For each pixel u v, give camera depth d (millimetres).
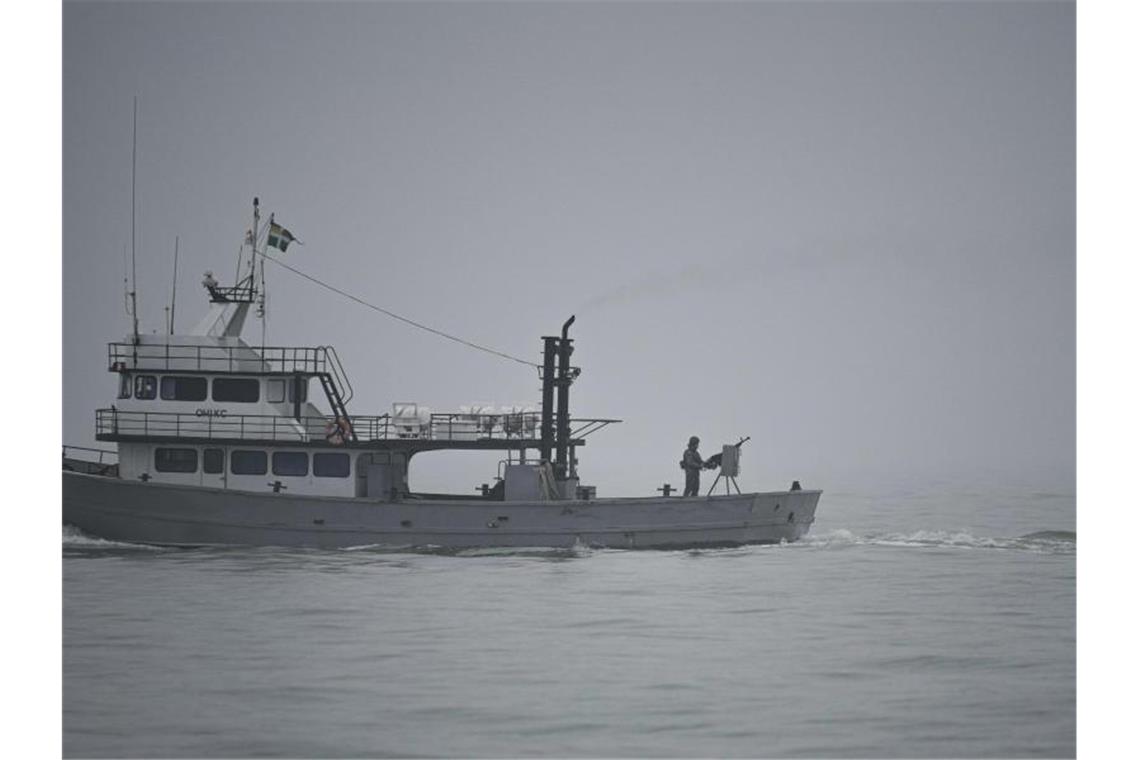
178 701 132875
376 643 153000
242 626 159625
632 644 153875
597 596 177250
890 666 146250
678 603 174250
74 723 127625
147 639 154000
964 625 164500
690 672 142875
